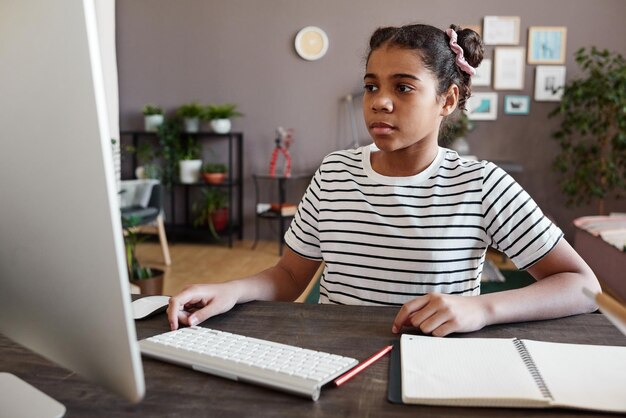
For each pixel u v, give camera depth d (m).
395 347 0.85
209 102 5.25
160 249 5.00
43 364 0.80
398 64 1.05
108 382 0.56
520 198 1.15
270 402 0.69
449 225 1.16
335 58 5.05
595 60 4.79
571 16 4.78
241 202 5.35
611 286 3.47
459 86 1.14
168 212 5.48
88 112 0.49
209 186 5.20
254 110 5.21
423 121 1.07
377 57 1.07
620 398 0.68
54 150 0.53
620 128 4.47
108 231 0.51
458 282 1.17
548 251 1.12
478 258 1.19
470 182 1.17
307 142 5.18
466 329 0.91
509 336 0.90
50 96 0.52
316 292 3.50
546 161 4.95
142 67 5.28
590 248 3.88
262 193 5.32
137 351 0.53
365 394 0.71
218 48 5.18
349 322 0.97
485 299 0.96
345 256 1.22
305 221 1.30
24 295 0.62
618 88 4.40
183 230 5.19
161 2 5.18
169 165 5.21
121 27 5.25
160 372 0.78
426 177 1.19
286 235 1.33
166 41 5.22
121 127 5.38
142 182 4.27
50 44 0.51
